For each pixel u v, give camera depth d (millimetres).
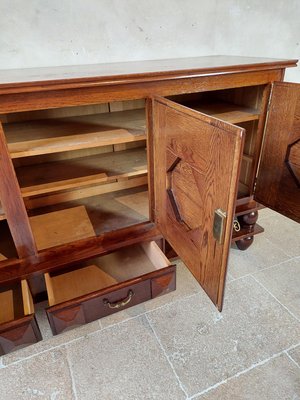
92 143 942
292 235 1649
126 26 1275
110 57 1302
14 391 910
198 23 1433
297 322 1122
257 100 1288
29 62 1178
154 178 1085
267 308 1187
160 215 1117
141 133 1017
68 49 1215
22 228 982
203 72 953
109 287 948
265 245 1572
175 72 912
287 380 923
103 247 1148
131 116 1245
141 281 974
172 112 816
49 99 807
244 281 1327
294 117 1077
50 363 990
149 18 1307
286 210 1236
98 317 978
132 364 982
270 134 1205
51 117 1241
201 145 705
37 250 1059
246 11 1543
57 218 1288
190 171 795
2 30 1094
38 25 1132
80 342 1062
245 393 892
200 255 844
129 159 1281
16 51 1142
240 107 1349
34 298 1136
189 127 743
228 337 1068
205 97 1529
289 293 1260
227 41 1571
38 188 1036
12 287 1091
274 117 1162
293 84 1042
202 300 1228
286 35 1752
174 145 851
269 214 1854
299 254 1499
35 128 1098
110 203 1400
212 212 720
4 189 883
